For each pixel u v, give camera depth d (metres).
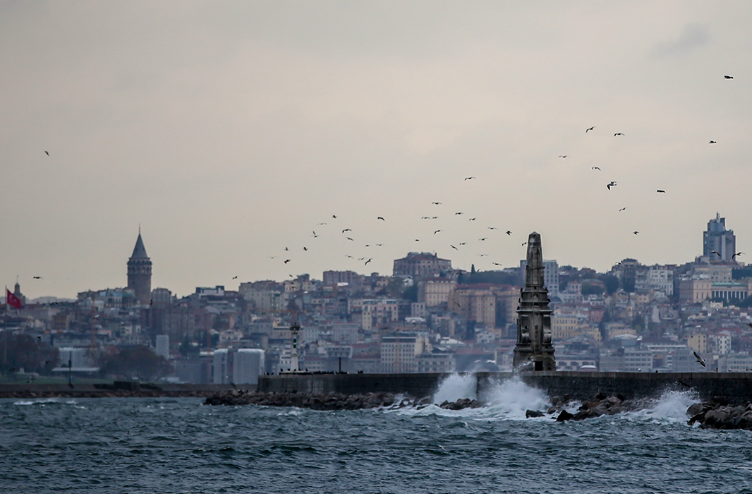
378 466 88.19
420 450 96.06
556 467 84.56
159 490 80.00
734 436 95.44
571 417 116.06
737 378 104.69
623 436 98.38
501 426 113.31
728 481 77.31
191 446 105.50
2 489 81.06
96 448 105.38
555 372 129.12
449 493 76.75
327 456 94.06
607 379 120.12
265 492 78.38
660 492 74.75
